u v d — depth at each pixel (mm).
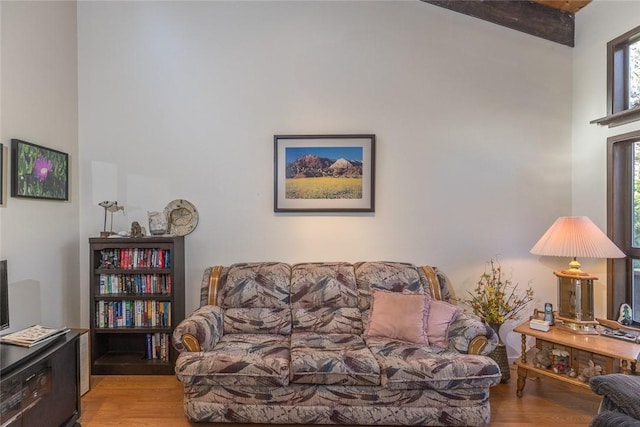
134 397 2400
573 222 2412
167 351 2783
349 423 2025
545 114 3025
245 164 3025
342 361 2021
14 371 1657
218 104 3027
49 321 2646
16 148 2328
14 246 2336
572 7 2951
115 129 3012
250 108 3027
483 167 3031
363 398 2014
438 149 3027
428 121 3027
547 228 3020
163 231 2818
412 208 3027
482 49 3037
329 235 3023
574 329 2336
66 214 2842
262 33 3037
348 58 3037
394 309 2430
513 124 3033
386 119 3027
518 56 3031
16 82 2357
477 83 3033
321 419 2018
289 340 2400
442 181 3027
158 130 3016
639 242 2557
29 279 2459
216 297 2654
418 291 2627
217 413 2025
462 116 3031
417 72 3035
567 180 3016
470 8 3025
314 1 3037
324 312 2590
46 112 2627
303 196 3012
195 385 2029
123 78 3016
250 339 2385
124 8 3020
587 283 2352
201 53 3031
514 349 3027
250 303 2605
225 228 3018
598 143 2762
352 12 3041
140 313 2756
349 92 3033
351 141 3006
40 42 2568
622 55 2635
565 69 3020
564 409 2271
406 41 3035
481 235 3033
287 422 2025
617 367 2053
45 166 2594
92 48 3012
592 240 2314
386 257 3025
